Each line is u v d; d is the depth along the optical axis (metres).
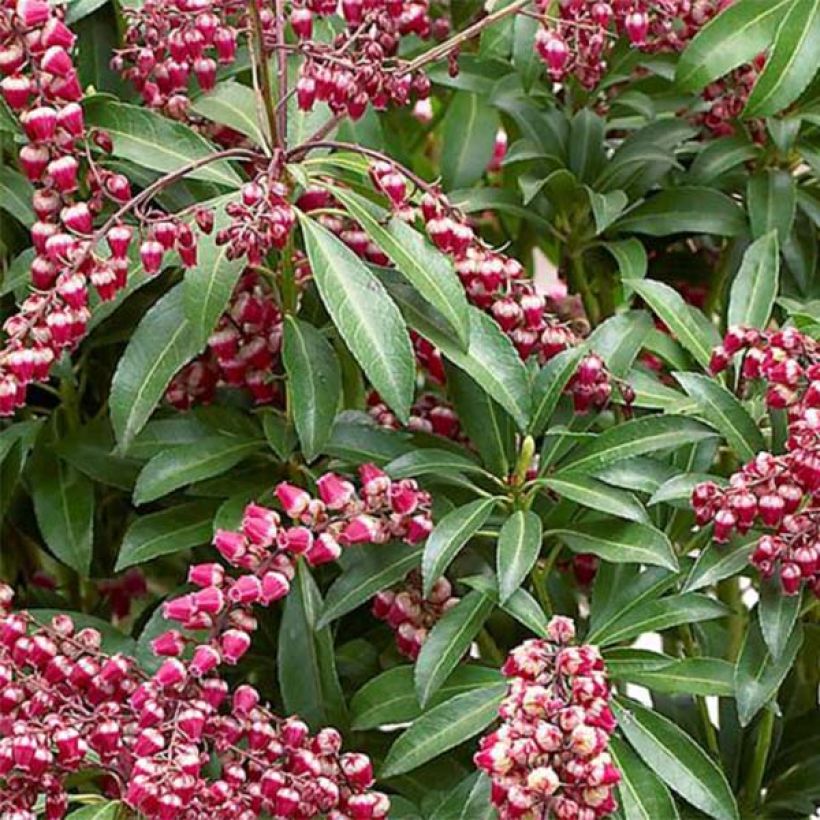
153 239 1.06
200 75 1.14
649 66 1.28
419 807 1.15
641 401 1.16
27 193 1.18
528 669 1.03
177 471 1.14
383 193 1.12
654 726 1.09
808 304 1.21
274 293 1.16
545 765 1.01
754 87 1.19
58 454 1.19
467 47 1.33
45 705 1.05
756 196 1.24
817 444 1.06
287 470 1.18
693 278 1.32
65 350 1.11
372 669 1.20
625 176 1.26
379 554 1.13
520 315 1.12
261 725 1.06
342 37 1.14
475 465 1.13
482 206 1.26
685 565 1.14
